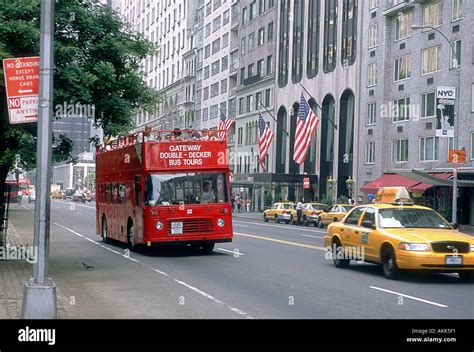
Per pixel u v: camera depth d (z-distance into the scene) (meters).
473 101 41.47
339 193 57.72
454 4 43.75
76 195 103.88
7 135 15.85
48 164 9.53
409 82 48.50
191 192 21.12
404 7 48.38
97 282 14.91
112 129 17.72
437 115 35.66
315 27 63.53
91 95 16.97
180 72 97.69
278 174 61.81
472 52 41.59
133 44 18.38
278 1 72.12
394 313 10.85
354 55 56.06
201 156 21.31
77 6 17.16
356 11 55.91
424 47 46.75
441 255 14.16
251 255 21.28
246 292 13.30
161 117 96.00
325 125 61.31
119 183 24.31
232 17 84.44
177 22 98.44
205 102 92.81
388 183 43.62
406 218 16.00
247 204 74.81
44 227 9.47
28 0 15.11
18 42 14.94
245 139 79.94
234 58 84.25
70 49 16.11
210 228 21.11
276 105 71.81
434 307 11.42
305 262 19.09
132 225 22.48
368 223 16.25
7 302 11.55
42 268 9.42
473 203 42.66
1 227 21.38
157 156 21.05
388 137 51.06
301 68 66.19
